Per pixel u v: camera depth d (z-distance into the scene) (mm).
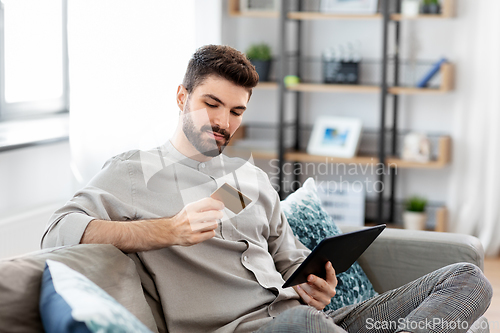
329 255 1306
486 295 1291
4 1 2541
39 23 2770
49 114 2885
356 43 3576
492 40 3236
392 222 3574
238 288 1338
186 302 1266
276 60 3660
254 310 1345
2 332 947
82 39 2453
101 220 1211
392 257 1760
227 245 1355
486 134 3320
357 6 3381
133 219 1289
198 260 1297
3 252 2195
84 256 1126
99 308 849
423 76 3352
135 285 1184
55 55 2891
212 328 1279
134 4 2602
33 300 1004
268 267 1435
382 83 3318
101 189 1280
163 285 1260
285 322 1107
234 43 3760
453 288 1284
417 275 1732
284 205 1767
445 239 1732
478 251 1702
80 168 2520
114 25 2525
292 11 3604
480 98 3309
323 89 3410
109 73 2529
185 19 2918
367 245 1431
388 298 1376
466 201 3430
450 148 3438
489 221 3314
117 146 2576
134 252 1231
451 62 3408
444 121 3525
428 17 3232
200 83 1341
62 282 962
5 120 2627
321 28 3635
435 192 3592
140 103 2652
